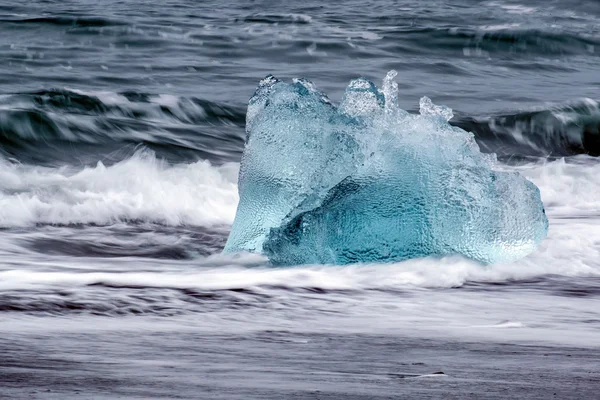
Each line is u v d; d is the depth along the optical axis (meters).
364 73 73.62
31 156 43.34
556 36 91.62
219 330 14.05
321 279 20.08
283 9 109.94
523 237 22.92
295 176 24.12
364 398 8.45
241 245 24.36
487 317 16.52
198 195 34.84
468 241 22.55
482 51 87.19
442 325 15.33
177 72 70.75
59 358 10.62
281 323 15.16
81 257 24.12
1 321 14.18
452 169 23.06
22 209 30.70
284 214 24.06
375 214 22.48
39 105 53.53
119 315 15.43
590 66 85.00
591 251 24.31
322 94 25.47
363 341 13.05
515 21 104.44
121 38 83.25
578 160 53.59
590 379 9.89
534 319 16.39
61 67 70.12
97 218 31.17
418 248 22.41
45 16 90.12
